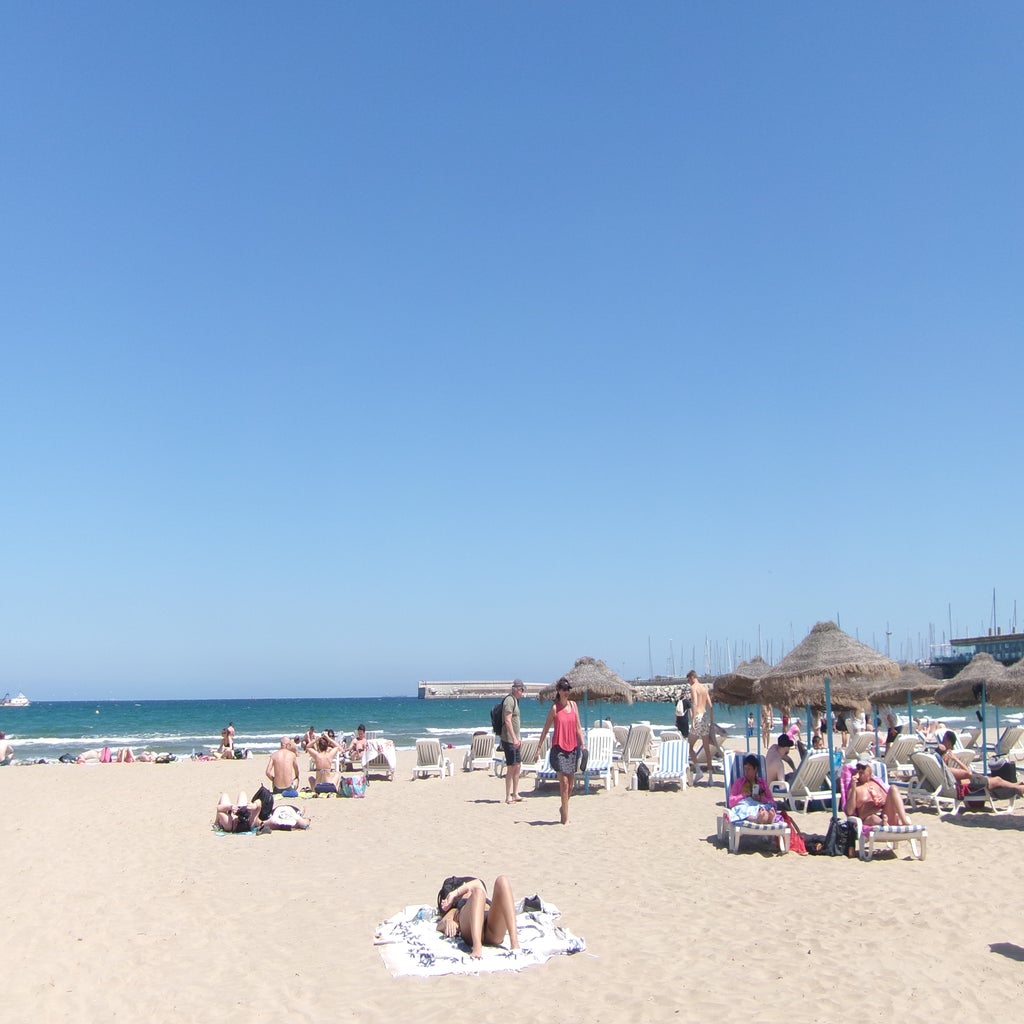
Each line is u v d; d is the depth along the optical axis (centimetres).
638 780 1603
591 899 817
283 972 643
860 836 973
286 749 1658
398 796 1680
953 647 8500
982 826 1180
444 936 692
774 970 611
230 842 1220
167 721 7881
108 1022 567
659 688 9531
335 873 979
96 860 1109
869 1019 525
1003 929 690
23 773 2461
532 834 1181
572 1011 550
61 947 729
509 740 1517
